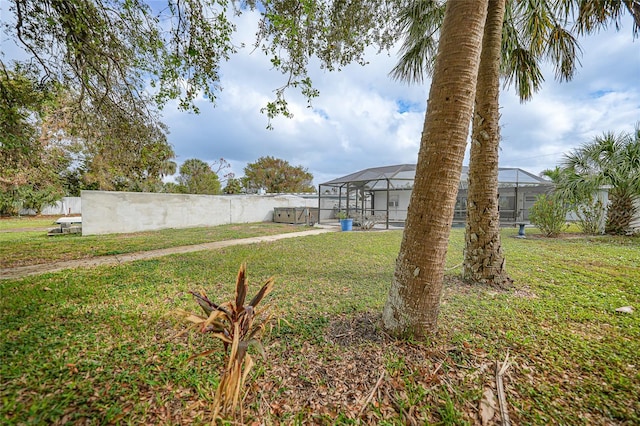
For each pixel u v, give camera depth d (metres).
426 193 2.34
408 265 2.44
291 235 10.49
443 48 2.27
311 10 4.14
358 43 5.30
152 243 8.23
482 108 3.95
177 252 6.93
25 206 18.94
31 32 4.63
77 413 1.58
